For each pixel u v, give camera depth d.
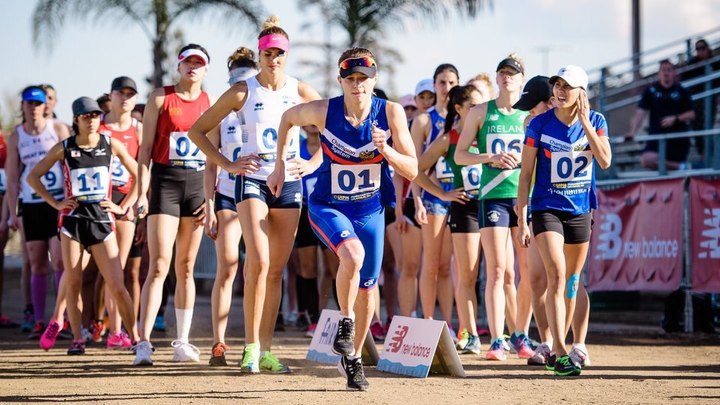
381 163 14.25
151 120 18.08
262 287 16.19
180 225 18.42
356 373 14.29
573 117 16.02
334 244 13.80
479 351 19.91
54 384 15.30
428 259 20.97
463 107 19.88
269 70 16.50
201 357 19.39
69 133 26.31
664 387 14.47
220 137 17.55
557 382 15.13
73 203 19.78
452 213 20.05
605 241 27.00
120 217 20.89
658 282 25.19
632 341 22.39
